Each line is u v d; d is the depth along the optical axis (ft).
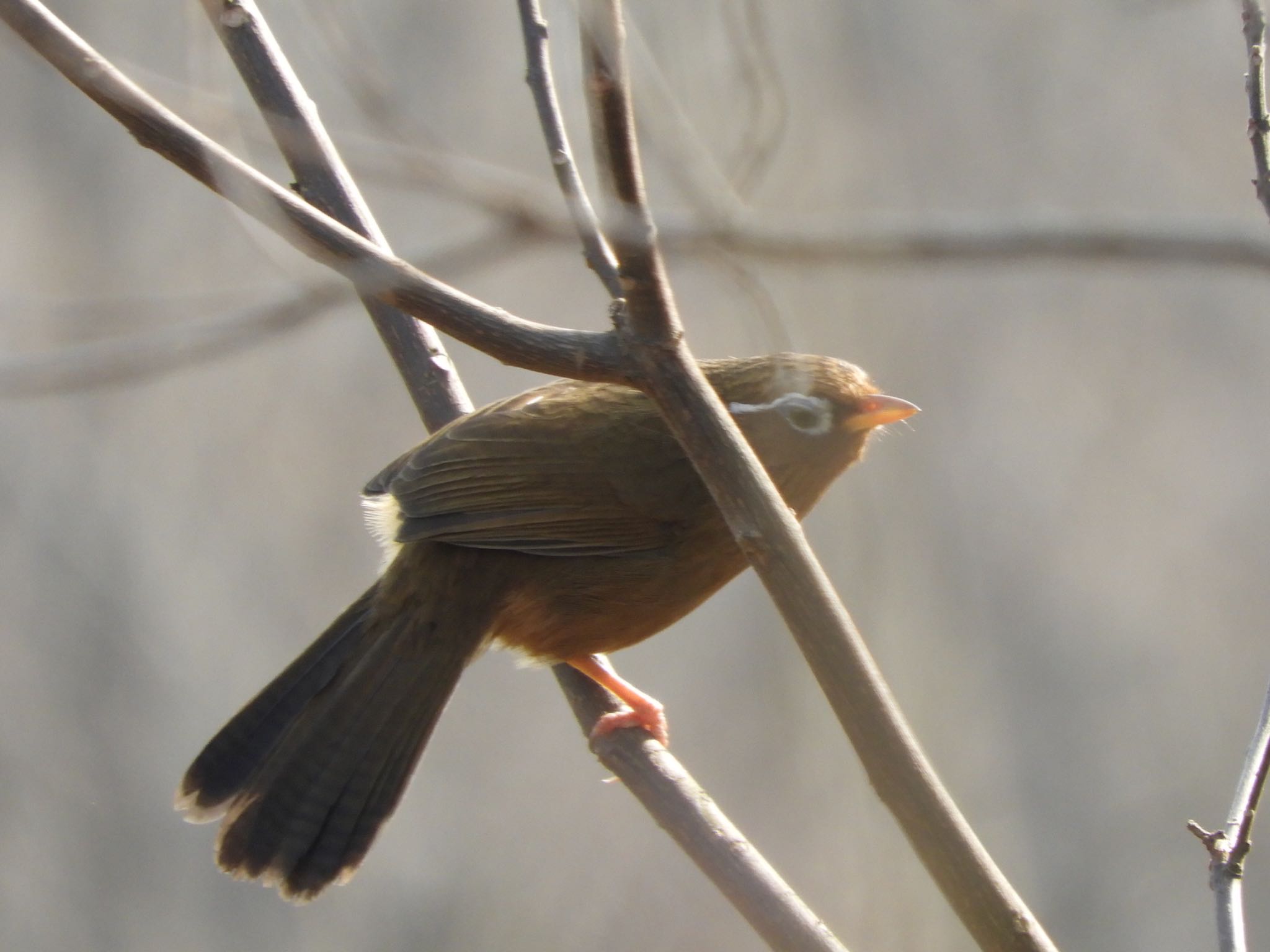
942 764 44.83
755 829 41.81
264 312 19.89
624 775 21.18
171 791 50.47
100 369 19.92
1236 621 53.72
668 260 19.36
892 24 43.75
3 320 26.76
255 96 20.66
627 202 13.99
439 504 23.67
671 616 25.16
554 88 17.07
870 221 20.53
